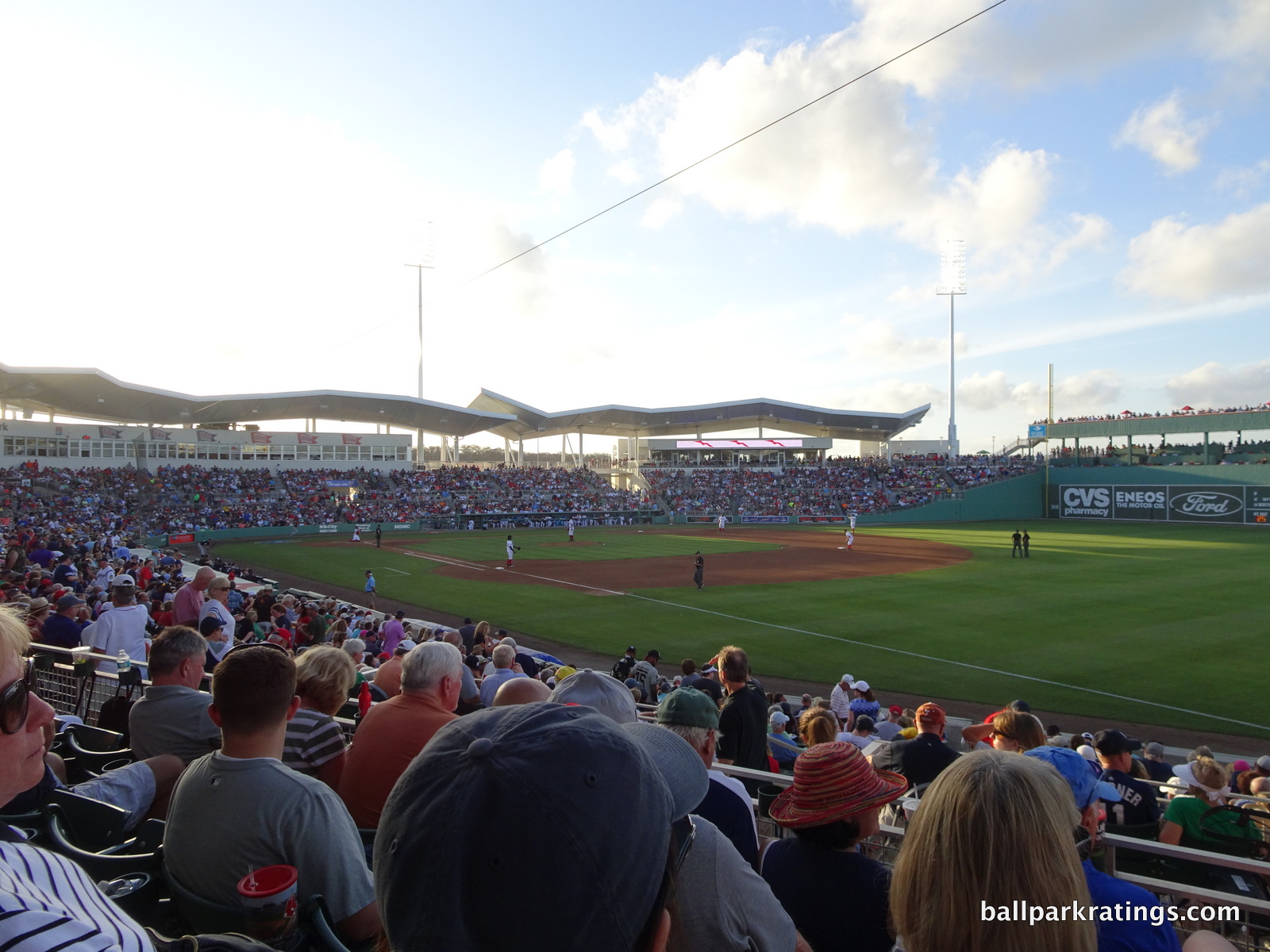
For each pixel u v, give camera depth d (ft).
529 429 273.33
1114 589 96.68
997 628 75.25
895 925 7.13
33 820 12.11
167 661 15.64
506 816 4.66
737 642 70.85
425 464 268.62
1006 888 6.13
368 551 154.51
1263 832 19.33
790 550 154.30
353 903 10.30
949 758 21.24
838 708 44.86
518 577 115.44
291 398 210.59
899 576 112.98
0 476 173.78
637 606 89.40
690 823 7.77
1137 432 237.25
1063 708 51.52
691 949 8.06
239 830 9.96
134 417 214.28
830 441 291.79
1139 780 21.77
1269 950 12.88
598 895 4.68
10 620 6.59
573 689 12.50
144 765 14.53
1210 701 52.26
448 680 15.02
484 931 4.55
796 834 10.61
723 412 269.85
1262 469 205.46
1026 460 271.90
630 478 286.46
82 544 105.09
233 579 94.27
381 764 13.62
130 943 5.29
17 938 4.52
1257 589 95.30
